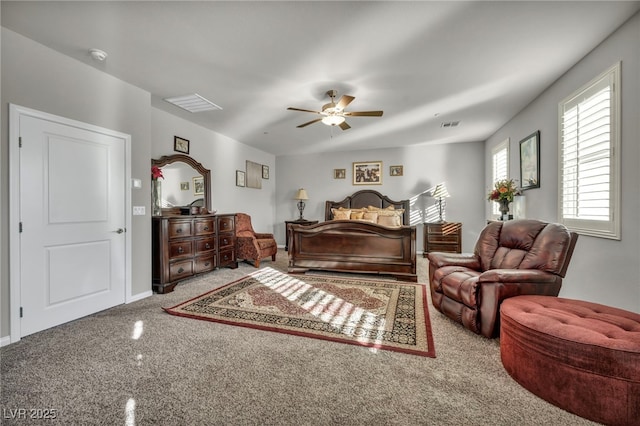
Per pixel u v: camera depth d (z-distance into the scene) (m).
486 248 2.78
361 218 5.88
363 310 2.76
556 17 2.06
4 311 2.11
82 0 1.84
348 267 4.11
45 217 2.36
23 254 2.21
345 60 2.63
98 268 2.77
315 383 1.62
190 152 4.55
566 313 1.64
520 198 3.97
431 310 2.79
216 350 1.99
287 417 1.36
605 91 2.36
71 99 2.54
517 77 3.03
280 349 2.00
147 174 3.30
